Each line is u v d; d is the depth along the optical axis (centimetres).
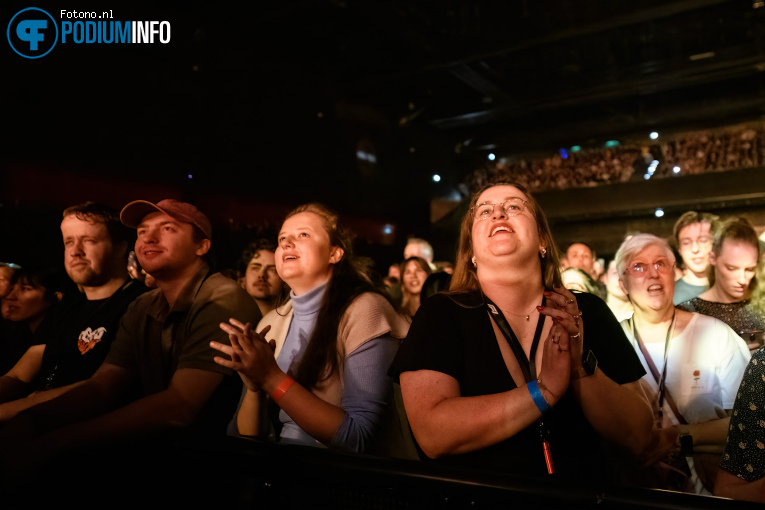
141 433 176
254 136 771
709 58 785
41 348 261
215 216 702
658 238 239
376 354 179
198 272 219
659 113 990
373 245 957
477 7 743
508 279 151
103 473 173
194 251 220
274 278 304
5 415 214
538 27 720
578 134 1059
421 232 1066
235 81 748
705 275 309
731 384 219
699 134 971
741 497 125
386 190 1005
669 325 233
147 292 230
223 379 200
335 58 851
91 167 568
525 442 137
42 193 520
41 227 513
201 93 699
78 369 235
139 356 214
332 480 133
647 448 159
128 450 175
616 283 299
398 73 838
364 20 765
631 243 238
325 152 887
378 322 184
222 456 154
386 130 1010
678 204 903
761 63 777
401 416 183
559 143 1079
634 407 145
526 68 891
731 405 216
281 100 816
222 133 725
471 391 145
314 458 136
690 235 312
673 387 223
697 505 98
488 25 745
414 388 144
